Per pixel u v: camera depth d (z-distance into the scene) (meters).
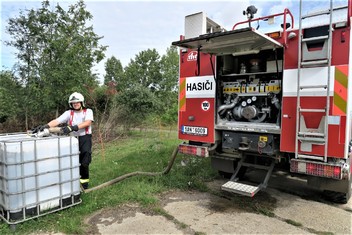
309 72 3.29
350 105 3.18
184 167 5.55
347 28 3.06
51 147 3.28
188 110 4.55
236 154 4.52
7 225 3.01
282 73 3.61
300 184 4.80
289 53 3.48
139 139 11.15
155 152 7.35
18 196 3.02
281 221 3.33
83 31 11.03
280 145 3.59
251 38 3.31
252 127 3.92
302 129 3.35
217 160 4.82
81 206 3.58
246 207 3.76
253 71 4.20
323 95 3.21
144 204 3.76
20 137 3.51
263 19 3.87
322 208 3.74
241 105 4.31
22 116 11.62
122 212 3.53
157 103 15.09
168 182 4.62
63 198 3.43
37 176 3.16
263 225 3.21
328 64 3.12
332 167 3.12
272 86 3.99
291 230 3.09
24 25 10.34
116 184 4.49
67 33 10.56
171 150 7.56
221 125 4.22
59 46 9.95
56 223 3.14
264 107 4.14
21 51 10.53
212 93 4.27
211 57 4.22
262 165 4.22
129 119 13.48
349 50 3.04
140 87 15.05
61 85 10.14
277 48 3.71
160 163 6.01
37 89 9.90
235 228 3.13
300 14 3.28
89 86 11.50
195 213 3.54
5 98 10.75
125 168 5.61
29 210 3.12
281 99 3.74
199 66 4.39
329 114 3.17
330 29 3.07
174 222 3.27
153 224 3.21
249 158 4.48
